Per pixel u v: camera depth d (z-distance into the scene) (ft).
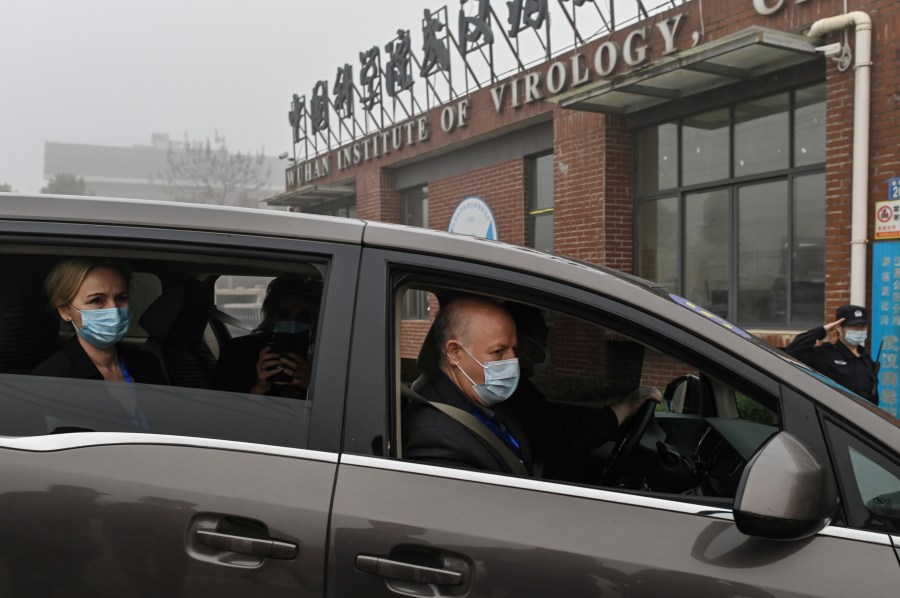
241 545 4.50
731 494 5.93
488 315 5.69
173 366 6.28
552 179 31.35
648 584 4.32
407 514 4.55
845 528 4.43
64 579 4.50
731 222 23.79
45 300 5.79
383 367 4.91
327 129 47.14
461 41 34.01
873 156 18.90
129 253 5.23
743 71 21.80
